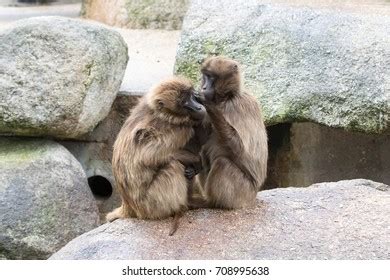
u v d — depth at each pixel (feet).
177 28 64.85
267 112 43.68
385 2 50.01
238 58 45.16
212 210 32.32
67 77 42.50
